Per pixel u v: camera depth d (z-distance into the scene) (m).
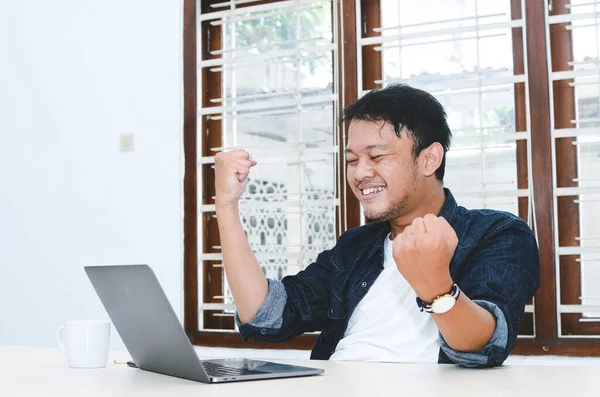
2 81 3.02
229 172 1.41
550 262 2.20
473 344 1.03
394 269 1.47
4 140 2.99
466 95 2.42
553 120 2.25
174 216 2.71
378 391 0.78
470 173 2.38
